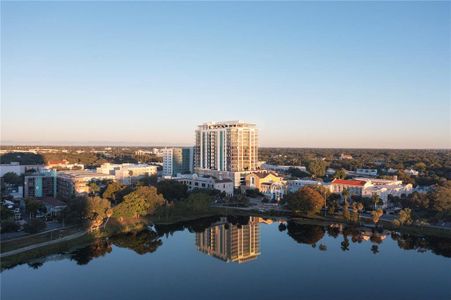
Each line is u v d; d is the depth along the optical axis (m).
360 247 167.75
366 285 125.06
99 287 123.12
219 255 158.25
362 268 141.25
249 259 152.25
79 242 168.62
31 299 113.75
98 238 178.88
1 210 186.38
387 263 146.88
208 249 167.38
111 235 187.50
